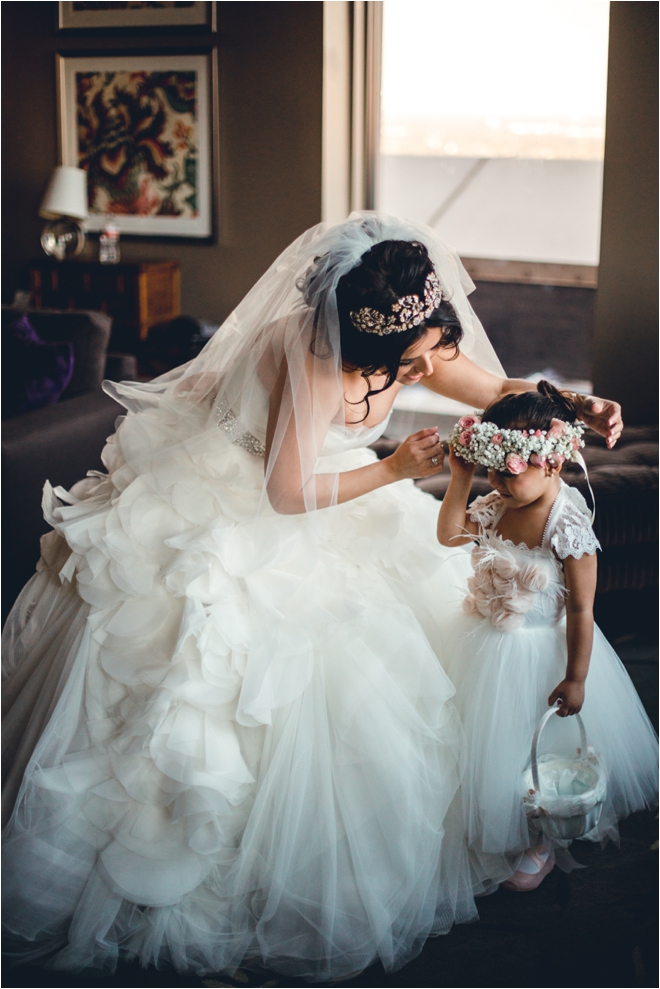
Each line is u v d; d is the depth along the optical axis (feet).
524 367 16.65
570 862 6.08
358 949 5.28
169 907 5.26
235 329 6.48
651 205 13.26
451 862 5.71
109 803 5.28
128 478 6.15
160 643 5.55
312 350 5.36
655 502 8.54
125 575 5.67
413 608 6.32
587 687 6.09
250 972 5.27
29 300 17.53
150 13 16.46
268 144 16.11
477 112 15.84
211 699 5.33
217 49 16.06
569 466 8.93
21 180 18.67
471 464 5.81
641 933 5.55
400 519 6.26
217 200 16.83
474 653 5.90
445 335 5.63
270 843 5.32
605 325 13.98
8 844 5.34
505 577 5.72
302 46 15.31
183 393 6.65
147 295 16.57
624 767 6.28
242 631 5.47
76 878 5.31
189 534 5.68
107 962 5.29
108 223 17.95
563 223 15.67
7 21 17.72
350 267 5.28
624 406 14.21
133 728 5.25
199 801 5.07
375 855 5.38
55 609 6.19
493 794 5.71
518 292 16.35
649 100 12.89
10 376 10.64
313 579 5.78
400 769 5.43
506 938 5.51
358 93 16.39
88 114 17.60
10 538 9.29
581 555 5.60
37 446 9.45
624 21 12.73
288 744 5.39
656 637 9.30
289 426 5.39
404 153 16.63
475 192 16.25
